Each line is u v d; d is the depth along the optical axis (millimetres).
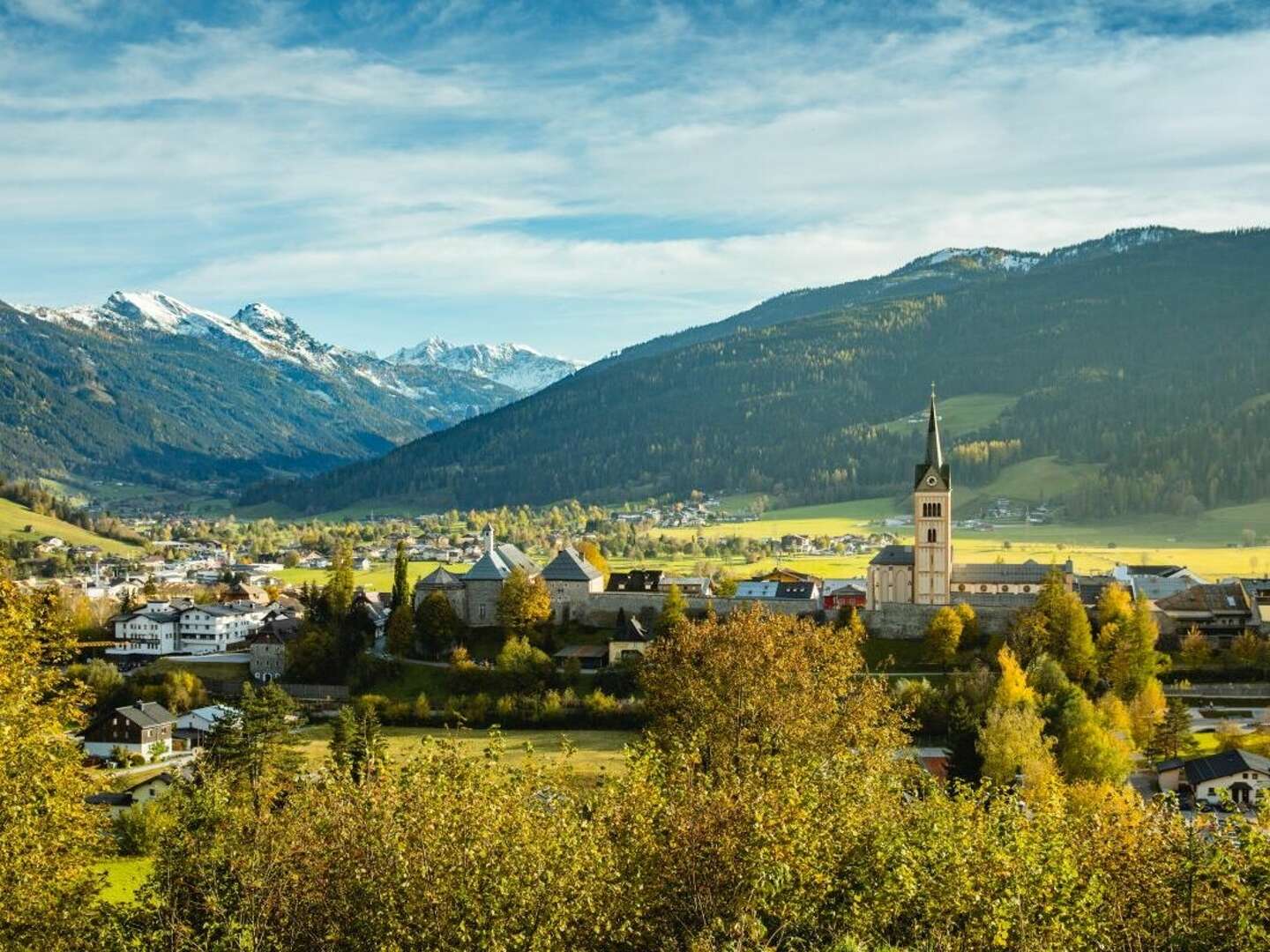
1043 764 111250
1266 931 48656
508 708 172875
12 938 58469
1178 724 142625
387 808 55625
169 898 58781
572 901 50219
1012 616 189625
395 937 50312
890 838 56500
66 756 69625
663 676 108562
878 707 107188
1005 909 50375
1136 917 52344
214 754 114688
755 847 53188
